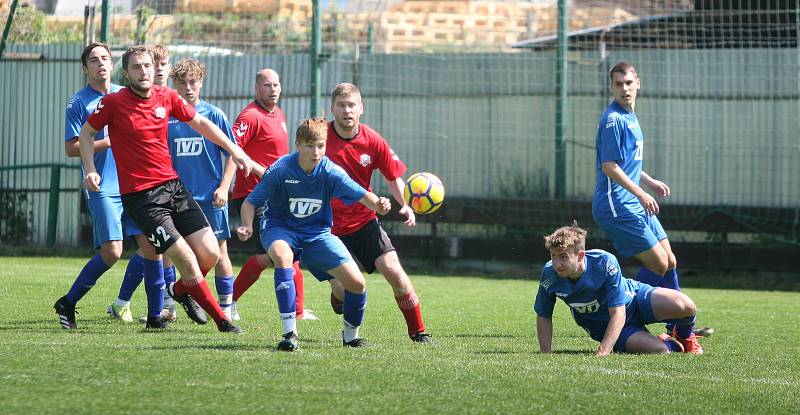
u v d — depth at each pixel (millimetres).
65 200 51500
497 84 48219
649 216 26844
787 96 44594
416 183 28938
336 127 24062
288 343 19875
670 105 46000
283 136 29406
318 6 48562
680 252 45906
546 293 21641
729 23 47875
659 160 46219
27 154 51531
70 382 15820
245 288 27562
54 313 28047
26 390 15219
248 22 58750
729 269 45438
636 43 49594
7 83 51531
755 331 27797
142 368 17047
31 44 51281
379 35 75562
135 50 22531
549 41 57344
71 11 57188
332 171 20844
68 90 51156
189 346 20156
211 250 23406
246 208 21000
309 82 49844
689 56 45688
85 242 51438
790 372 19328
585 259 21141
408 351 20594
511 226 48125
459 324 28422
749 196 45250
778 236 44875
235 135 28328
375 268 23156
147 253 24547
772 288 43250
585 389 16406
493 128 48375
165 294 27062
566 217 46719
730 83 45312
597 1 70312
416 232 49250
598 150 26812
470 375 17328
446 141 49000
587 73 46750
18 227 51625
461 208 48406
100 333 23188
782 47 45594
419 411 14492
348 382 16344
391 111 49656
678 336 22688
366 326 27281
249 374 16766
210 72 51281
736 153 45344
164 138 23109
